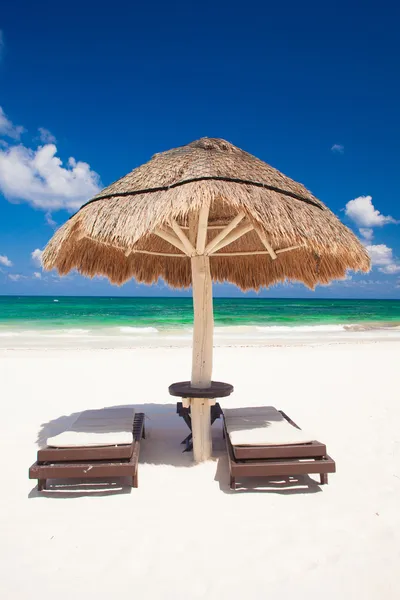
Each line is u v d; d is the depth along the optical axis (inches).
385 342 604.1
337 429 209.0
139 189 144.3
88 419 169.6
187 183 134.0
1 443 188.5
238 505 131.2
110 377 339.6
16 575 98.4
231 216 209.8
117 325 959.6
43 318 1187.9
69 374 349.1
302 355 453.1
